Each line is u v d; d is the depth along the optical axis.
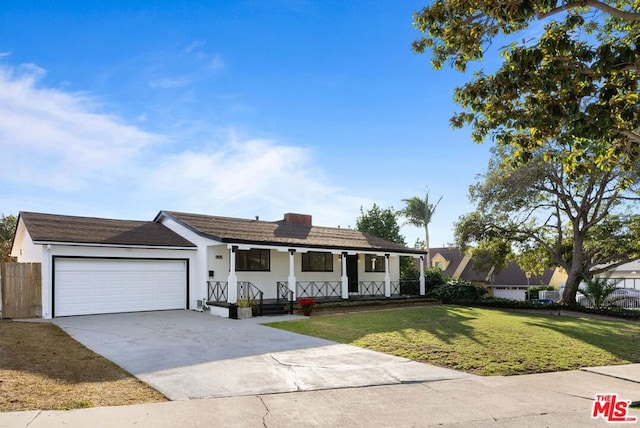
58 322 14.35
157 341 11.14
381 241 25.56
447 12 8.88
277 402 6.53
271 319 15.98
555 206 24.02
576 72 7.58
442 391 7.37
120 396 6.59
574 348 11.30
